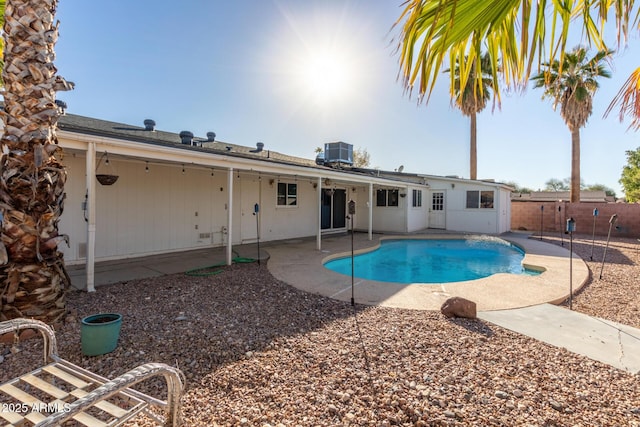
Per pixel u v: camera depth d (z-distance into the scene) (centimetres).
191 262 754
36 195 344
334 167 1425
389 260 1028
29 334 335
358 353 317
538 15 162
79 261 708
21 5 338
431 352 321
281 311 438
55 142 372
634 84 216
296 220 1270
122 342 333
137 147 570
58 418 144
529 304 473
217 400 242
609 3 178
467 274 852
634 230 1395
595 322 404
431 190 1712
